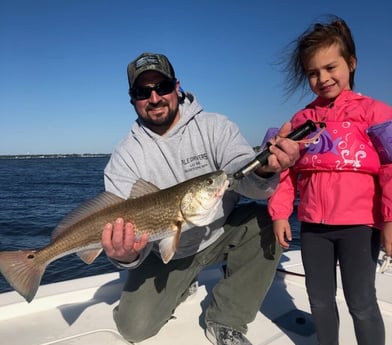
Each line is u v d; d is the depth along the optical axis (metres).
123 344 1.04
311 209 0.95
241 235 1.10
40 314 1.19
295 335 1.07
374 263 0.89
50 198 8.27
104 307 1.23
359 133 0.93
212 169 1.17
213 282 1.42
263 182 0.85
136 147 1.18
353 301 0.88
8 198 8.36
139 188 0.99
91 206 0.97
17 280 0.93
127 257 0.94
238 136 1.15
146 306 1.03
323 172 0.94
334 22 1.00
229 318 1.03
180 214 0.91
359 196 0.90
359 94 1.00
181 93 1.23
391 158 0.85
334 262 0.94
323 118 0.99
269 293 1.33
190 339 1.06
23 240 4.44
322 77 0.98
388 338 1.01
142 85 1.12
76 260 3.14
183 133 1.18
